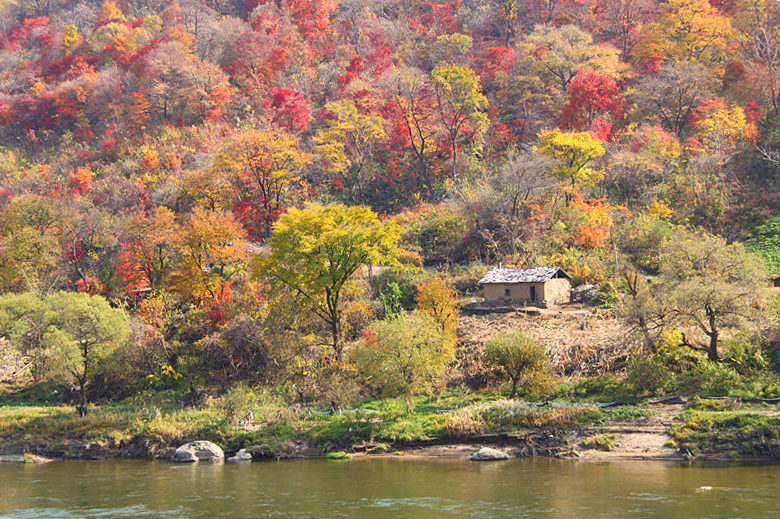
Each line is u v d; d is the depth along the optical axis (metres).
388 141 109.94
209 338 60.94
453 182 98.38
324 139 103.12
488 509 29.30
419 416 46.72
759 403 42.03
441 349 47.75
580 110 103.94
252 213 88.44
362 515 29.11
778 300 48.47
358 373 50.09
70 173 108.88
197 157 103.44
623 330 52.38
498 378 52.16
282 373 56.81
